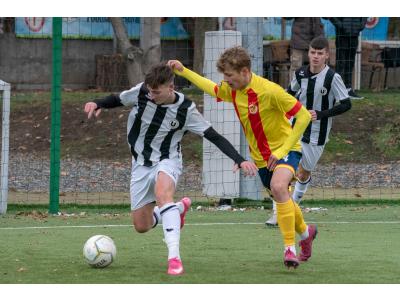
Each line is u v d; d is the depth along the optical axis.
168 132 16.59
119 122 47.84
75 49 56.69
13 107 50.66
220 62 16.30
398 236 22.31
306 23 44.16
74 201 32.28
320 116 23.45
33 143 46.78
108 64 54.56
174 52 56.94
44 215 27.81
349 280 15.47
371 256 18.47
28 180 39.03
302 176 24.92
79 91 54.88
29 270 16.45
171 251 15.80
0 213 28.30
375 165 42.47
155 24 51.09
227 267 16.88
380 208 30.22
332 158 43.28
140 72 51.25
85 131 47.12
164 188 16.06
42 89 56.94
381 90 52.69
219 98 17.09
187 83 52.00
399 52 52.94
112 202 32.09
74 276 15.76
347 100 23.64
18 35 56.38
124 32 51.12
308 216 27.62
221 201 30.80
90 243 16.55
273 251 19.30
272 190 16.23
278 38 54.56
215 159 30.53
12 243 20.64
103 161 43.62
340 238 21.86
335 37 47.72
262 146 16.89
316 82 23.86
